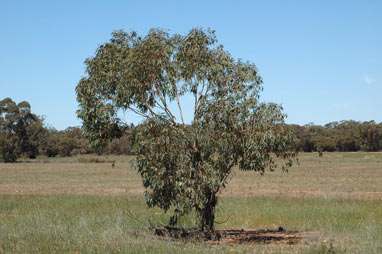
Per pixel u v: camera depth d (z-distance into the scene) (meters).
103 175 51.81
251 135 12.42
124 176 49.88
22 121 113.12
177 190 12.46
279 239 13.66
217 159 12.64
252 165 12.44
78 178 46.78
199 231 13.88
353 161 87.81
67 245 11.21
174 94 13.25
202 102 12.74
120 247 10.81
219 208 18.86
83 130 13.76
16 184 39.09
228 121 12.48
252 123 12.77
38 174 54.41
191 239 12.88
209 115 12.49
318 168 62.81
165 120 12.63
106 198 24.23
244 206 20.39
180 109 13.36
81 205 21.05
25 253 10.40
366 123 150.88
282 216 18.08
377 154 120.31
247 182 37.97
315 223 16.45
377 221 16.47
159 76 13.24
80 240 11.67
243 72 13.16
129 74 12.76
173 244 11.86
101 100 13.55
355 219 17.11
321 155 110.31
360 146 146.75
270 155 13.32
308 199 23.17
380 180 40.53
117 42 14.10
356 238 12.97
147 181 12.47
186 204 12.48
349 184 36.12
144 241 11.79
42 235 12.52
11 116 109.81
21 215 18.25
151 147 12.16
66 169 66.75
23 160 110.62
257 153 12.23
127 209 18.27
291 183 37.00
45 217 16.75
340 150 148.25
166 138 12.18
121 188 34.31
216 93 13.20
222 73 13.25
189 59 13.20
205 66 12.95
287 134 12.73
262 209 19.67
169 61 13.26
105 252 10.41
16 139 109.50
